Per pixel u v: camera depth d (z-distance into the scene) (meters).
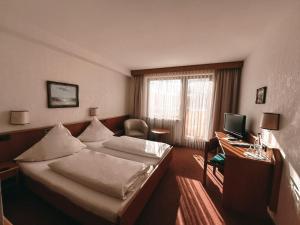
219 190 2.25
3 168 1.85
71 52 2.72
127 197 1.38
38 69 2.41
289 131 1.46
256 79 2.56
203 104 4.11
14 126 2.18
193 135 4.26
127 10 1.74
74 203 1.40
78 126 3.12
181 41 2.53
